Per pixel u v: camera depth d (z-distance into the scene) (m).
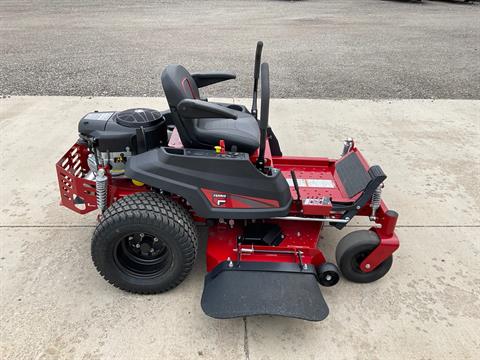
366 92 6.77
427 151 4.79
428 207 3.76
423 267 3.07
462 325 2.59
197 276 2.89
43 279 2.82
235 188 2.51
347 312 2.66
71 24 11.70
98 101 5.91
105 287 2.78
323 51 9.38
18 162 4.24
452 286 2.90
